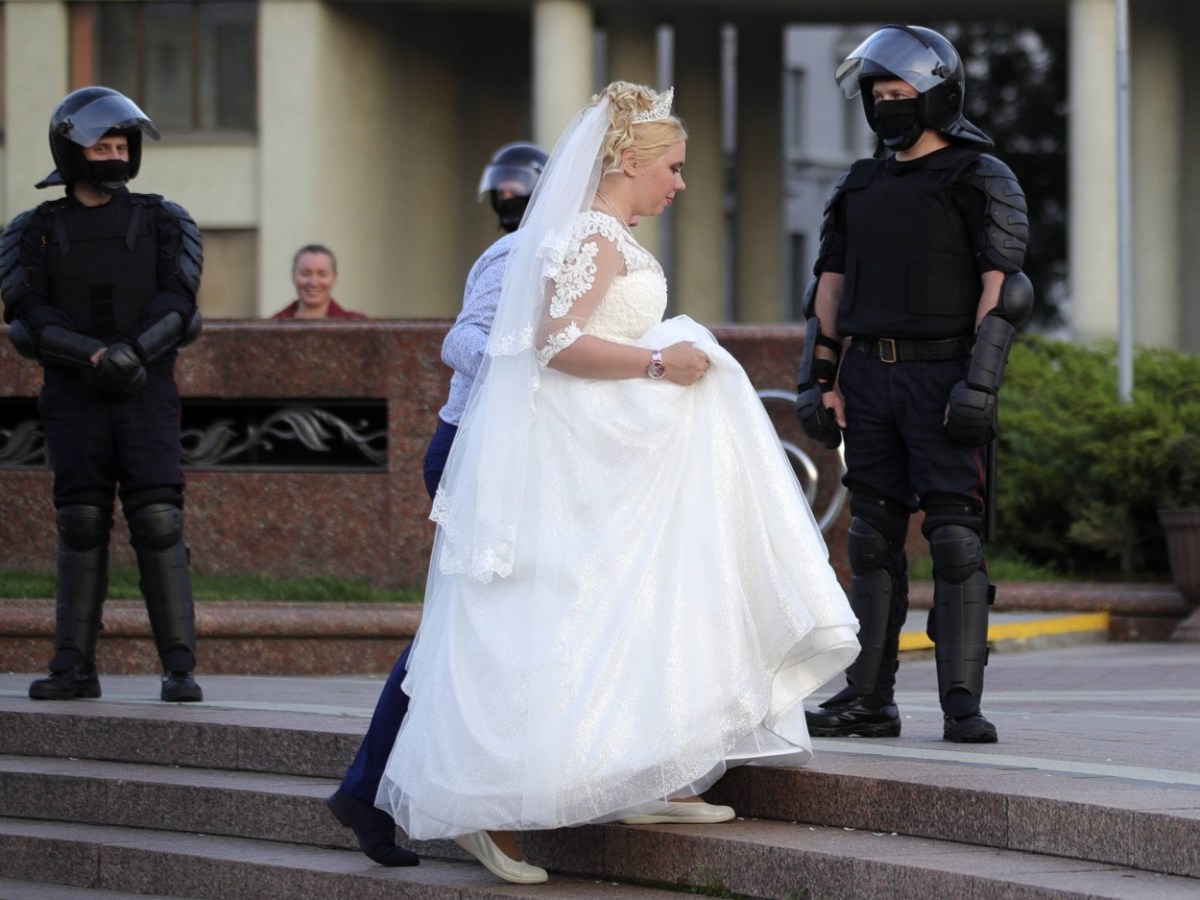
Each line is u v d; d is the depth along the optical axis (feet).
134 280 34.12
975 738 28.30
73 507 34.47
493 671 24.16
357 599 47.65
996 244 28.27
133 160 34.58
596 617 24.16
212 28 142.31
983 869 21.72
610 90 25.72
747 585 24.80
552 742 23.61
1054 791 23.15
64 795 30.73
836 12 151.74
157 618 34.45
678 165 25.80
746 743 25.39
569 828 25.73
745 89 161.48
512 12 149.38
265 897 27.02
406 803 24.72
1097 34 129.80
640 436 24.70
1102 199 128.47
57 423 34.37
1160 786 23.57
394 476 49.98
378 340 50.08
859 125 224.74
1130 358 68.03
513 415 24.89
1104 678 43.04
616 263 25.03
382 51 146.51
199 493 50.98
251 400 50.85
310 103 140.26
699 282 156.56
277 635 44.01
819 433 29.91
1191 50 140.05
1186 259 140.56
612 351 24.75
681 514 24.68
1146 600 55.72
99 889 28.71
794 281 216.95
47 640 42.88
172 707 33.24
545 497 24.66
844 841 23.85
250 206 141.49
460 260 157.69
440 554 25.14
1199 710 35.12
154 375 34.42
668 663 24.03
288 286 140.46
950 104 28.68
